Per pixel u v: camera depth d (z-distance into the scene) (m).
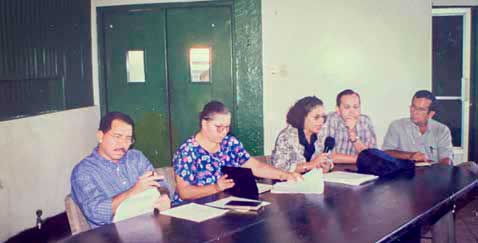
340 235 2.46
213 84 5.90
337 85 5.63
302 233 2.48
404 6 5.47
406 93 5.55
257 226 2.58
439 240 3.75
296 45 5.65
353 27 5.56
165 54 5.97
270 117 5.78
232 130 5.89
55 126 5.23
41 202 5.00
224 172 3.17
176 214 2.78
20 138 4.71
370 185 3.43
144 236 2.44
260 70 5.74
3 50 4.61
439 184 3.44
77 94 5.79
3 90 4.64
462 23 6.47
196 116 5.99
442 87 6.62
